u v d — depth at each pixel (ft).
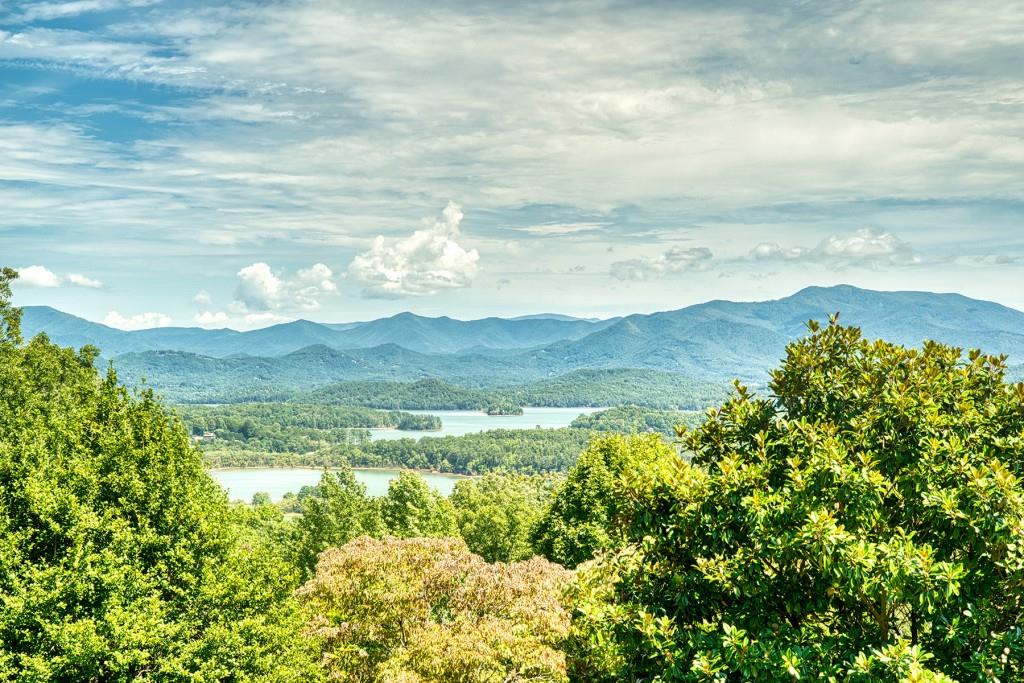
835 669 29.27
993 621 31.94
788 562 32.40
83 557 53.52
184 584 62.13
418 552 80.79
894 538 30.99
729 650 31.07
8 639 49.80
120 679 50.31
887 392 39.19
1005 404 39.06
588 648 54.29
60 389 104.94
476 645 55.98
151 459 64.44
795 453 38.65
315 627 71.05
